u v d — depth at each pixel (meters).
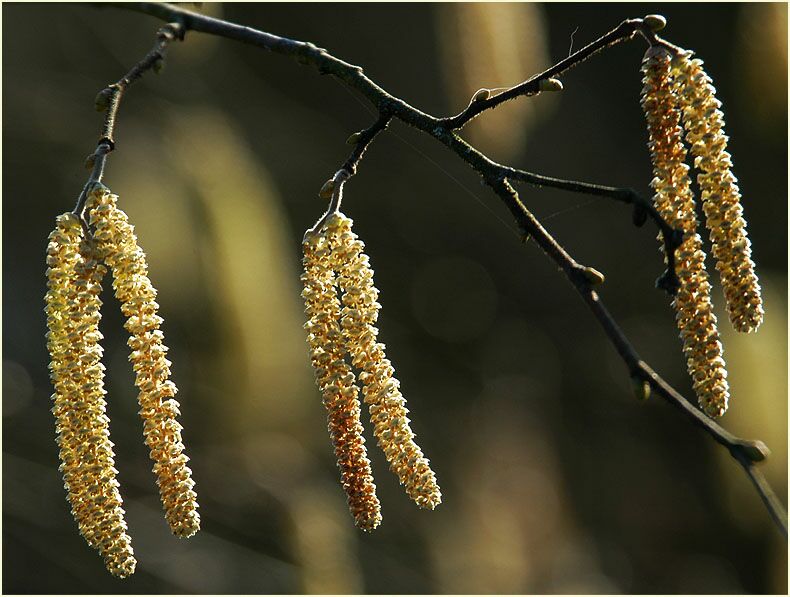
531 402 13.77
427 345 14.16
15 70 10.58
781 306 9.09
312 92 13.44
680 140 3.10
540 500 11.26
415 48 13.29
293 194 12.91
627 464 13.83
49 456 9.85
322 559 8.36
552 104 7.21
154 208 7.72
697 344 3.03
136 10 3.61
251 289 7.42
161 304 7.61
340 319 3.17
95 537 3.06
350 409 3.11
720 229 3.05
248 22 13.12
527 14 6.29
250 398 7.54
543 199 14.58
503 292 14.64
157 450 3.09
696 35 13.59
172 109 9.32
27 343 10.70
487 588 10.38
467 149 3.04
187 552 9.44
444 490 11.84
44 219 10.98
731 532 12.80
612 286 14.62
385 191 14.07
